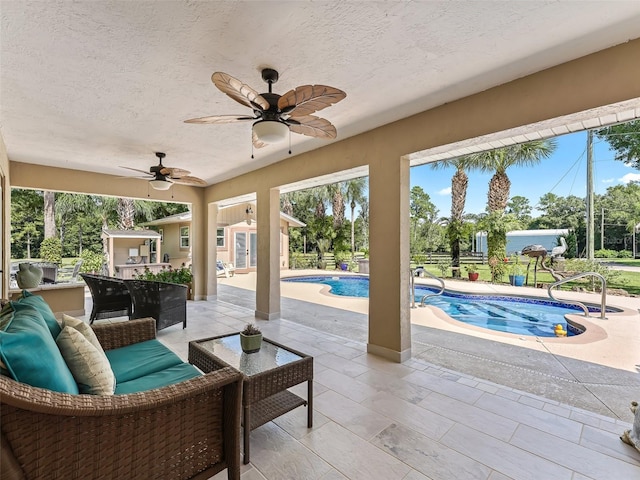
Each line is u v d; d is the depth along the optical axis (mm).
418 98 2885
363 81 2582
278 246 5395
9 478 934
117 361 2057
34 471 1011
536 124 2475
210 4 1705
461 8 1753
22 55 2168
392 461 1804
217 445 1494
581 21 1863
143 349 2295
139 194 6336
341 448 1915
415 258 13055
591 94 2182
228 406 1498
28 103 2922
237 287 9312
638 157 9969
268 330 4562
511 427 2135
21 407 957
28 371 1101
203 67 2355
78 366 1461
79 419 1098
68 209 15797
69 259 15406
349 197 16031
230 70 2402
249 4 1707
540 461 1806
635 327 4445
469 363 3275
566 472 1719
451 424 2170
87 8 1720
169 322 4406
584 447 1928
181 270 7016
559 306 6727
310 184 4922
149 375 1896
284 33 1969
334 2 1698
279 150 4469
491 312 6848
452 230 10891
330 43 2074
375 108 3098
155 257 14023
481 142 2922
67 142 4047
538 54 2211
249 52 2172
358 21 1857
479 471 1727
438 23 1880
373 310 3590
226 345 2484
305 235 17672
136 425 1227
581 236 11172
